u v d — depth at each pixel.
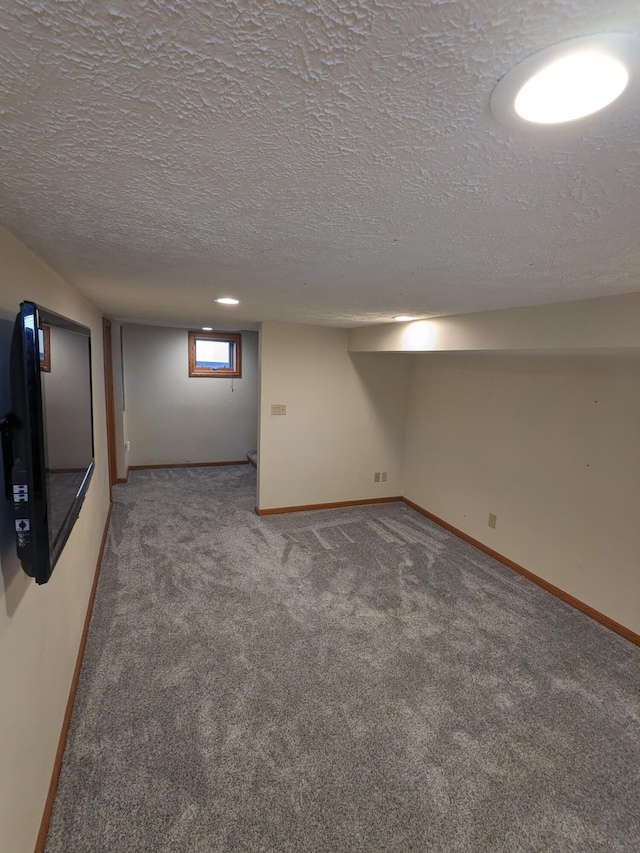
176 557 3.29
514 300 2.03
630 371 2.47
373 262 1.36
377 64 0.44
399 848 1.37
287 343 4.14
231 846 1.36
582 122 0.52
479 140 0.59
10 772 1.08
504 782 1.60
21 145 0.64
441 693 2.02
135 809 1.45
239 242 1.18
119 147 0.65
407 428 4.71
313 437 4.38
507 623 2.59
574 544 2.81
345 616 2.61
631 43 0.39
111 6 0.37
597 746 1.77
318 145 0.62
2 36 0.40
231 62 0.44
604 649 2.38
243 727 1.79
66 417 1.47
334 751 1.70
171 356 5.79
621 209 0.84
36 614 1.35
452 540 3.81
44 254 1.42
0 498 1.04
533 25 0.38
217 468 6.05
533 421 3.12
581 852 1.38
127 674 2.05
